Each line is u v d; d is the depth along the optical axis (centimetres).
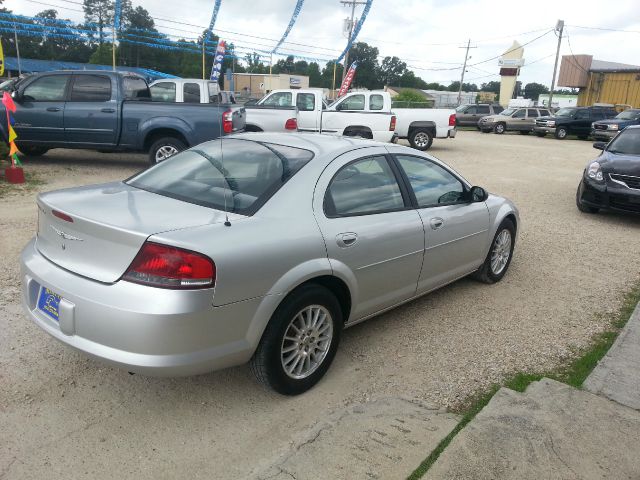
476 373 371
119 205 312
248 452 283
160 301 259
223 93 1636
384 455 271
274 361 310
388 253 380
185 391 334
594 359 392
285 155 363
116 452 277
